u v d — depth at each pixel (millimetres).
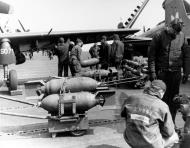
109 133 6074
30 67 19672
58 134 6066
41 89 6367
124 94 9617
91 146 5402
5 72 10633
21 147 5426
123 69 11852
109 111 7703
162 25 13258
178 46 5953
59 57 13000
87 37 14266
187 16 10953
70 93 6008
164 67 6016
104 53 13078
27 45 12828
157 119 3898
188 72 6105
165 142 4043
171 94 6125
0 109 8219
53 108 5824
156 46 5992
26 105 8672
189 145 4254
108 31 13953
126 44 13984
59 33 12867
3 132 6277
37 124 6809
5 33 11820
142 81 10312
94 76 10156
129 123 3986
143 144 3906
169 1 11547
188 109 4434
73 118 5832
